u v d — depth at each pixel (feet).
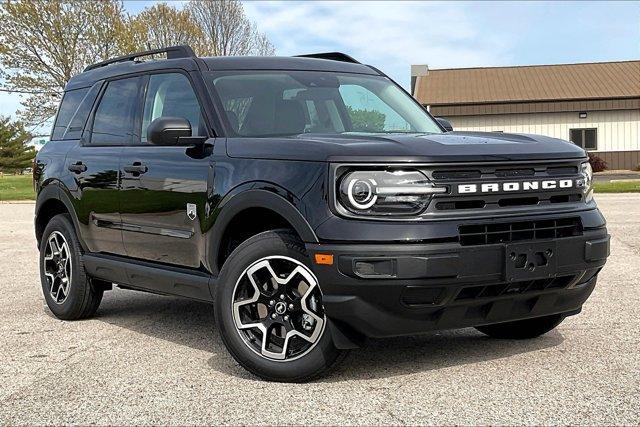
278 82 17.99
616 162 136.36
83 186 20.38
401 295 13.25
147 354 17.10
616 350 16.37
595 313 20.24
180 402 13.48
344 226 13.35
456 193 13.64
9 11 124.88
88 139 21.16
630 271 27.17
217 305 15.12
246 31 153.07
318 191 13.74
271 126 16.92
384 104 18.93
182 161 16.97
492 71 152.15
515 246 13.73
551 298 14.83
